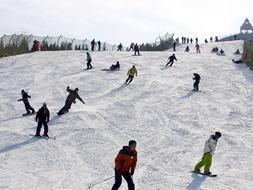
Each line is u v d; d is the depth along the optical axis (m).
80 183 13.82
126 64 40.78
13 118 22.80
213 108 26.64
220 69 40.50
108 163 16.22
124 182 14.04
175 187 13.88
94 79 33.47
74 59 43.00
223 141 20.16
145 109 25.59
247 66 42.09
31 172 14.80
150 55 48.16
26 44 50.44
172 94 29.86
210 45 69.38
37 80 32.91
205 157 15.41
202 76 36.75
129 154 11.71
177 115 24.66
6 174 14.47
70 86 31.02
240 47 63.75
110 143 18.89
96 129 20.95
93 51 50.50
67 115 23.20
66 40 54.75
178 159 17.19
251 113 25.80
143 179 14.55
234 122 23.81
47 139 19.03
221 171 16.03
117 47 56.53
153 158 17.16
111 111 24.70
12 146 17.92
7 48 48.00
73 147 18.11
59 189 13.14
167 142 19.52
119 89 30.61
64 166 15.62
